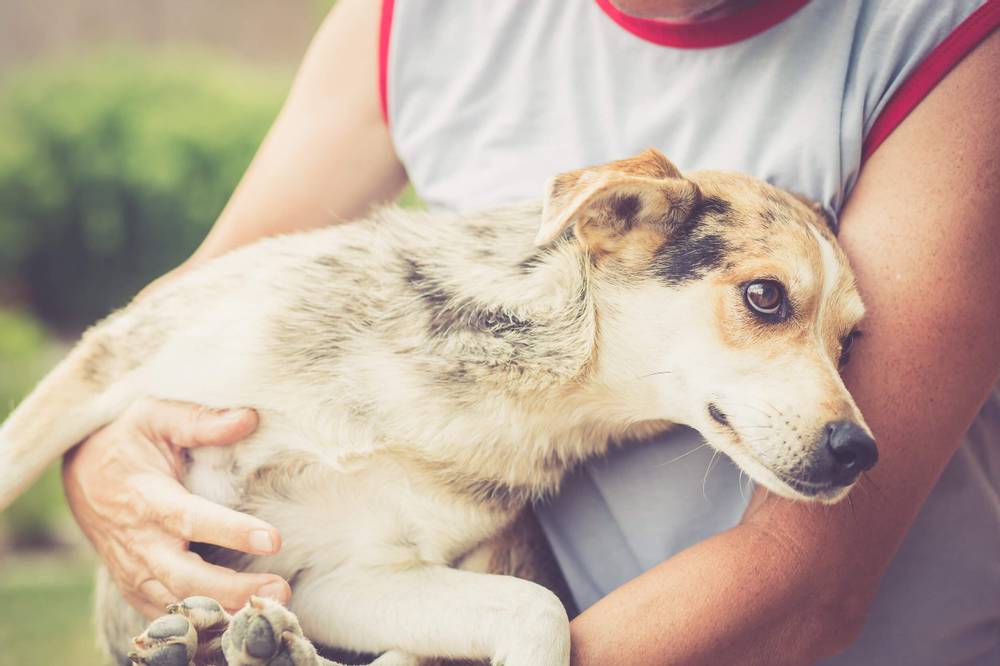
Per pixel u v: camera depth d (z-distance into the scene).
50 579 6.04
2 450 2.16
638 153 2.09
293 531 2.06
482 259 2.10
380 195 2.59
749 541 1.77
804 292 1.91
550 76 2.19
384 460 2.03
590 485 2.15
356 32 2.50
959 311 1.74
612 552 2.10
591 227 2.06
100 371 2.24
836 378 1.85
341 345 2.07
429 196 2.34
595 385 2.08
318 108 2.56
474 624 1.89
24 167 10.05
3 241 9.99
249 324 2.12
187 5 14.15
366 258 2.18
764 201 1.96
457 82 2.31
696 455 2.06
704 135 2.04
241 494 2.08
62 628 5.27
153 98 10.52
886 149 1.84
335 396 2.04
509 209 2.15
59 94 10.46
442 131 2.30
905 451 1.76
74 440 2.20
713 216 2.01
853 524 1.76
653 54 2.07
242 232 2.57
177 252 10.38
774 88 1.96
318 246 2.25
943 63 1.79
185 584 1.96
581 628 1.79
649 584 1.78
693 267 2.03
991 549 2.02
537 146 2.19
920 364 1.76
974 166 1.75
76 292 10.41
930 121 1.80
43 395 2.22
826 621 1.77
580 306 2.07
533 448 2.08
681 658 1.72
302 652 1.76
